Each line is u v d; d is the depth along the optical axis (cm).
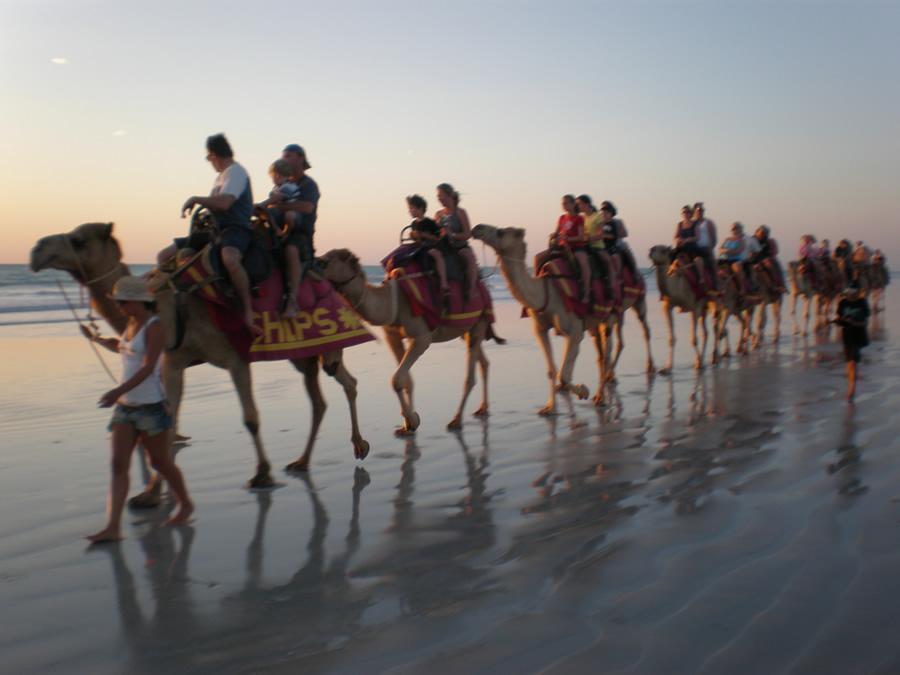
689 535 554
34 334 2180
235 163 682
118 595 474
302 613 448
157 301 669
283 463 786
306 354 729
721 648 394
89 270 679
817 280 2302
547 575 493
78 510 634
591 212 1168
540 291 1044
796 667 375
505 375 1397
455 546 552
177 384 692
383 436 906
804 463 737
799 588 461
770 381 1274
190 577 501
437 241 966
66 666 391
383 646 407
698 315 1497
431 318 922
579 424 963
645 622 424
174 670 387
